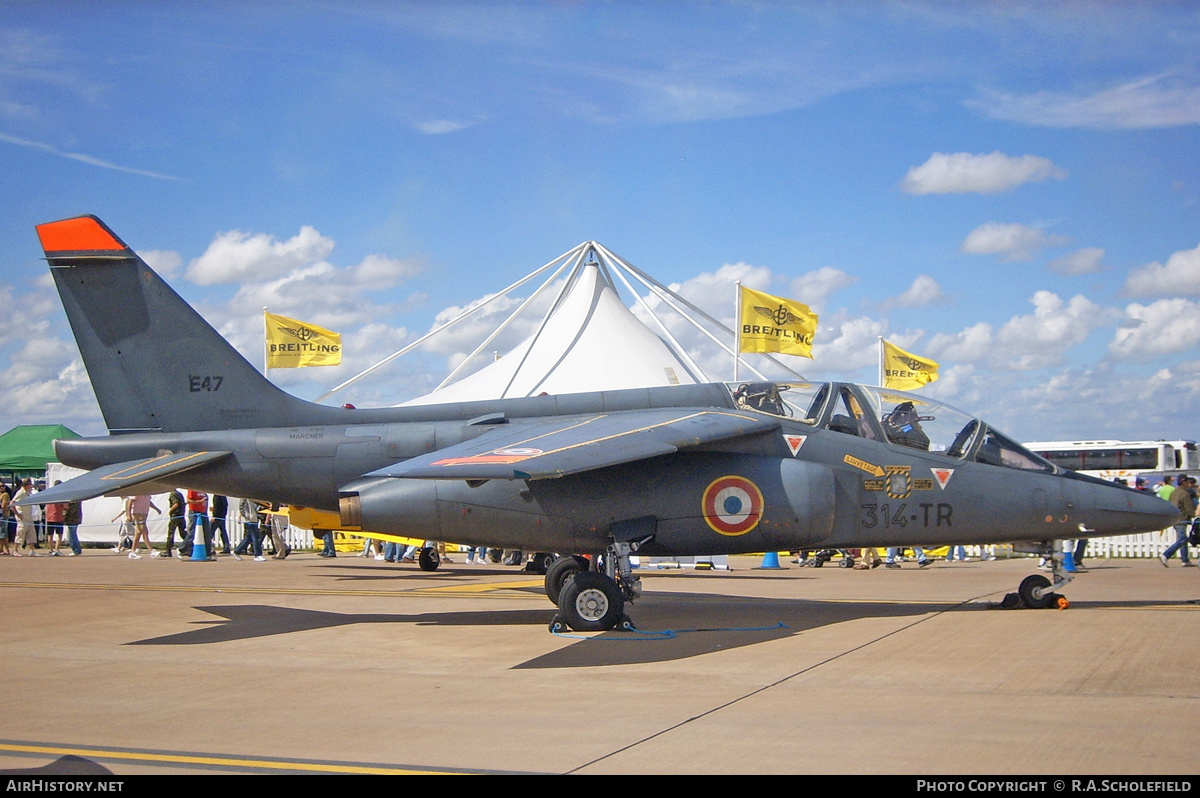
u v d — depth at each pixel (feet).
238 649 31.89
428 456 33.22
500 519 36.24
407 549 78.02
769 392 39.27
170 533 84.58
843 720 20.76
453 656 30.09
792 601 44.04
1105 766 17.12
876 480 37.96
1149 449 136.15
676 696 23.52
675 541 36.24
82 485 36.86
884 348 102.83
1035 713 21.27
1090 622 35.60
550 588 39.93
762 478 36.19
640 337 89.04
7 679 26.78
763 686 24.61
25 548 89.56
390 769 17.39
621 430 34.91
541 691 24.44
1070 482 38.55
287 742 19.40
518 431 37.58
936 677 25.49
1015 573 62.69
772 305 92.02
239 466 40.70
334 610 42.19
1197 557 82.17
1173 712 21.33
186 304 42.75
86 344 42.45
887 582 55.06
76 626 37.55
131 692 24.86
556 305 94.68
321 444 40.37
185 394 42.37
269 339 102.47
